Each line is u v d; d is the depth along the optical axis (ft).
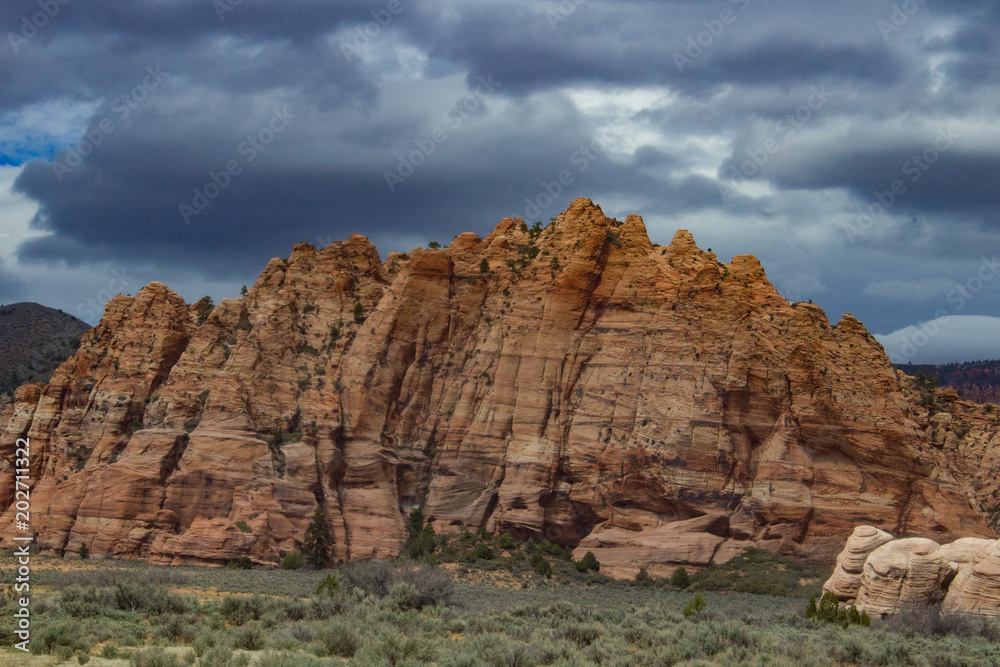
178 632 153.79
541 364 390.63
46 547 358.43
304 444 372.17
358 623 165.89
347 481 374.43
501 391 391.86
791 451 355.56
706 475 354.74
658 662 141.08
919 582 201.05
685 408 363.35
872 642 164.66
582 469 372.99
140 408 397.19
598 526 364.79
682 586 322.96
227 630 157.07
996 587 192.34
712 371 365.61
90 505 351.46
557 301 395.55
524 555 350.64
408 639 139.85
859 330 393.70
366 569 224.53
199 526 339.36
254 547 336.70
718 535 350.02
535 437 381.19
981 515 364.38
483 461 384.47
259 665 123.65
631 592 312.50
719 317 375.25
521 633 165.99
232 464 355.15
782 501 348.18
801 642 159.33
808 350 368.89
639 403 372.17
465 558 342.85
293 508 353.92
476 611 204.85
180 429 369.91
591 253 399.44
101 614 171.32
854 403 366.63
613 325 390.42
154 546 338.54
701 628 174.29
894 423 365.61
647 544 345.31
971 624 178.29
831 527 349.20
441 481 384.27
